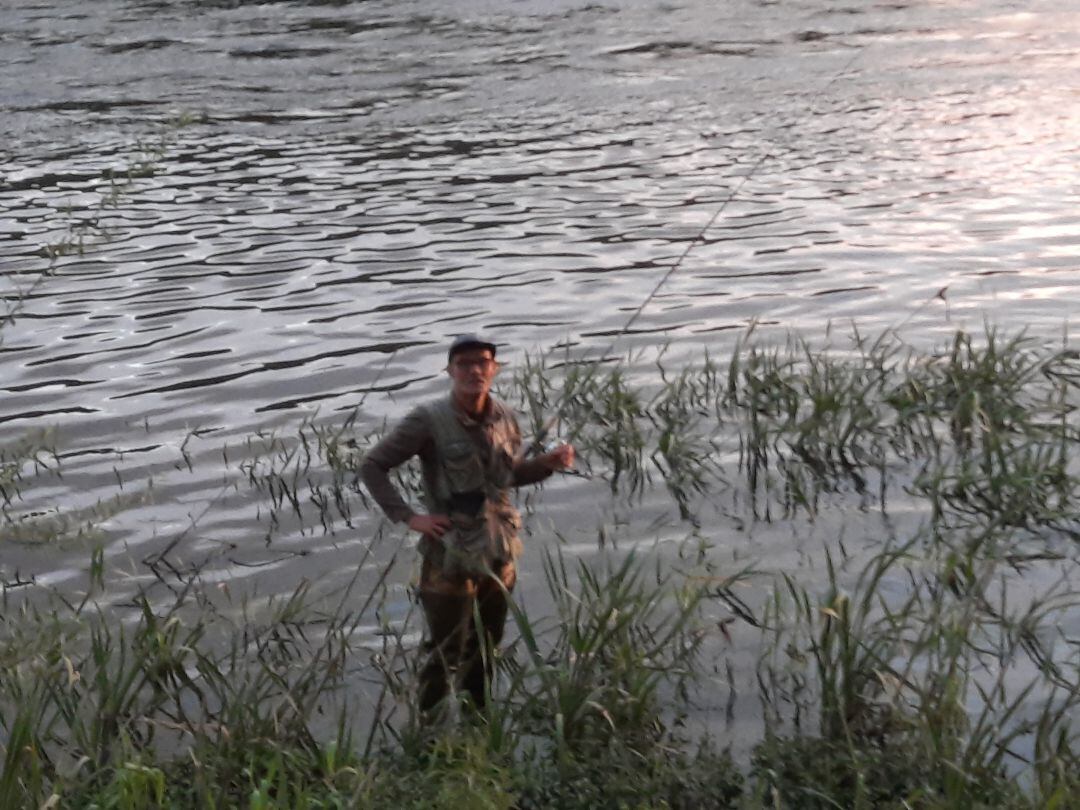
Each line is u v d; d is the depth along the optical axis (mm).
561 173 38625
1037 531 17031
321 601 15750
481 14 67562
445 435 13492
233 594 15969
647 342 24875
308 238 32500
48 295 28359
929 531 17078
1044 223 32469
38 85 52656
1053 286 27578
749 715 13359
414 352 24484
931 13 65562
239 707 12406
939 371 22047
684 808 11836
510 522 13828
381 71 54562
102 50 59625
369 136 43812
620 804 11555
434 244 31812
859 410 20172
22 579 16406
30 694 12438
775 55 56375
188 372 23734
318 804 11234
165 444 20547
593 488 18766
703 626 14875
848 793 11719
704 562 16531
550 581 15977
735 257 30328
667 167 39156
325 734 13227
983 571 15883
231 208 35406
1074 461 18984
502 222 33656
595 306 27047
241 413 21781
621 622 13094
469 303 27406
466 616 13750
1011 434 19734
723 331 25375
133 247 31906
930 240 31297
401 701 13094
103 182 38250
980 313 26000
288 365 23969
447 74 53688
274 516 18016
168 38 62438
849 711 12734
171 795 11633
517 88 50969
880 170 38438
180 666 13578
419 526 13352
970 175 37531
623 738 12484
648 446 20141
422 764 12328
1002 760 12273
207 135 44250
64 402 22391
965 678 13195
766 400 21484
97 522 17906
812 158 40000
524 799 11773
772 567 16344
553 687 13367
